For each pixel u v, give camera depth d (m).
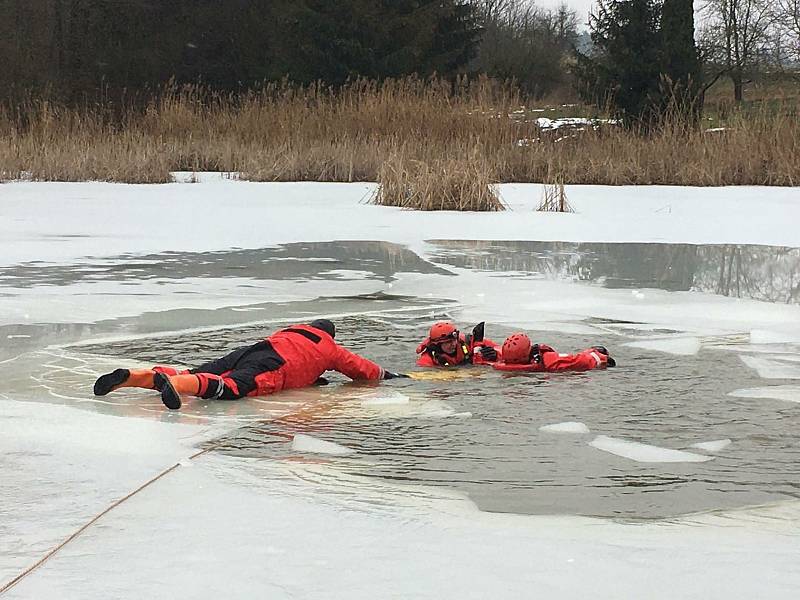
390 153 22.59
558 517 3.67
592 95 37.94
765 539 3.44
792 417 5.20
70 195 20.20
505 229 15.06
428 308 8.65
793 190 21.20
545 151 24.89
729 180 23.05
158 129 29.58
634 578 3.07
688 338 7.36
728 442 4.73
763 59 45.41
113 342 7.11
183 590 2.97
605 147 25.05
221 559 3.21
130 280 10.06
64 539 3.38
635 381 6.06
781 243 13.35
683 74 36.69
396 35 46.88
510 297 9.24
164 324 7.82
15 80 45.31
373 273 10.70
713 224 15.49
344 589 2.98
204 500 3.79
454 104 27.48
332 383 6.08
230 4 50.25
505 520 3.62
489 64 60.75
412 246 13.16
